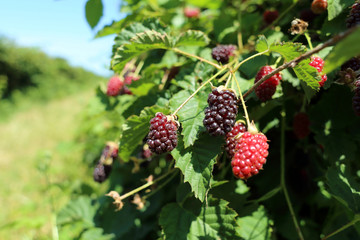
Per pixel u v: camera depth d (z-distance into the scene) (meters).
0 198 1.08
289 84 0.30
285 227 0.33
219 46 0.30
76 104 3.48
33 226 0.57
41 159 0.66
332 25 0.27
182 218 0.28
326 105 0.30
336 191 0.25
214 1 0.45
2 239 0.80
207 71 0.29
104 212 0.43
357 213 0.24
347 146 0.29
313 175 0.35
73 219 0.45
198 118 0.23
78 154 1.19
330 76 0.24
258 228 0.29
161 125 0.21
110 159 0.36
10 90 4.36
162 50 0.35
